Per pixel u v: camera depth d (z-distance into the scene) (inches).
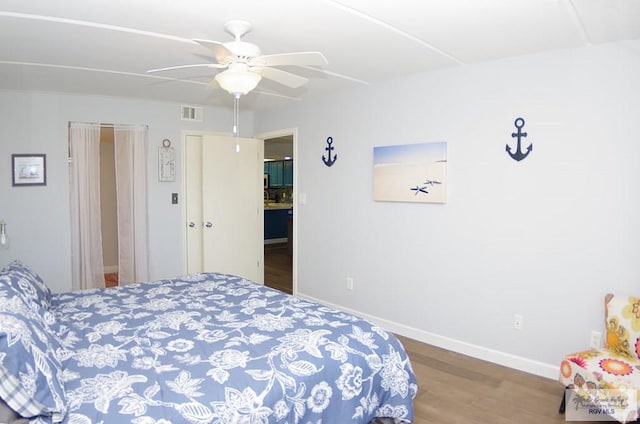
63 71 139.1
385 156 155.4
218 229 208.4
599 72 108.3
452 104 136.5
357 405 81.0
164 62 129.2
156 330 90.0
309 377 74.6
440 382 118.0
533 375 122.1
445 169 138.7
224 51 88.6
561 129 114.7
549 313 119.1
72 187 177.6
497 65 125.9
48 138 172.2
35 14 93.0
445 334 142.6
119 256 192.1
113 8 89.7
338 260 178.4
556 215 116.6
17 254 168.6
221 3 87.1
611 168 107.3
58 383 62.2
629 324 97.5
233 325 93.3
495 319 130.1
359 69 138.3
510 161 124.5
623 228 106.2
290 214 348.8
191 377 69.4
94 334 87.0
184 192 205.0
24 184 168.4
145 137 192.5
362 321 97.3
